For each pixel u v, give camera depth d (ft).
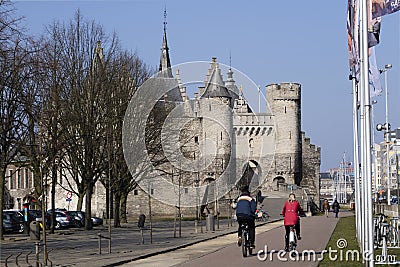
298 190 282.77
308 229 125.70
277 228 139.23
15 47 99.66
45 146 109.70
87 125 144.46
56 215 161.89
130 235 128.47
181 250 88.38
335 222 159.43
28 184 261.44
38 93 112.47
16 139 110.83
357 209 92.32
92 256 78.89
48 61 129.29
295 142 311.06
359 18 60.90
